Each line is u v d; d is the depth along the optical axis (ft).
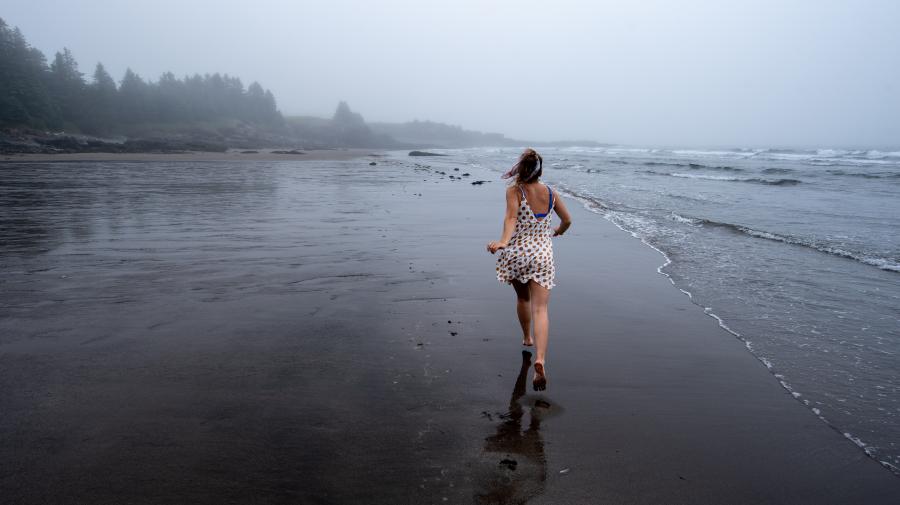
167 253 24.00
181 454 8.48
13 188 54.70
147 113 355.15
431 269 21.44
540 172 12.87
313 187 59.88
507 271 12.97
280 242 26.94
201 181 67.21
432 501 7.49
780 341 14.42
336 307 16.38
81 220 33.47
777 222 35.55
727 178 72.59
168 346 13.03
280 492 7.61
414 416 9.92
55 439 8.83
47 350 12.65
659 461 8.68
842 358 13.33
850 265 23.47
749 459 8.82
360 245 26.30
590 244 28.43
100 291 17.74
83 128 292.40
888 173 79.15
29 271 20.39
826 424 10.06
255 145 354.33
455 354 12.96
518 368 12.31
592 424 9.83
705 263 23.86
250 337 13.75
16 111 229.66
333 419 9.71
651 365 12.67
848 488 8.12
